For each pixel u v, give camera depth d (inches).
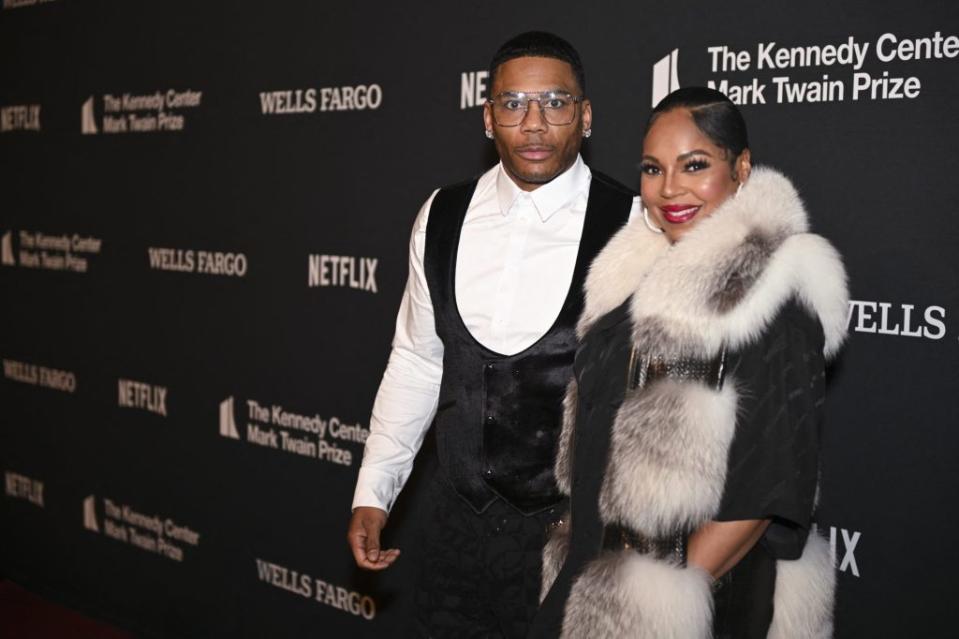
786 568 51.5
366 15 99.0
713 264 46.8
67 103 132.6
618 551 49.8
